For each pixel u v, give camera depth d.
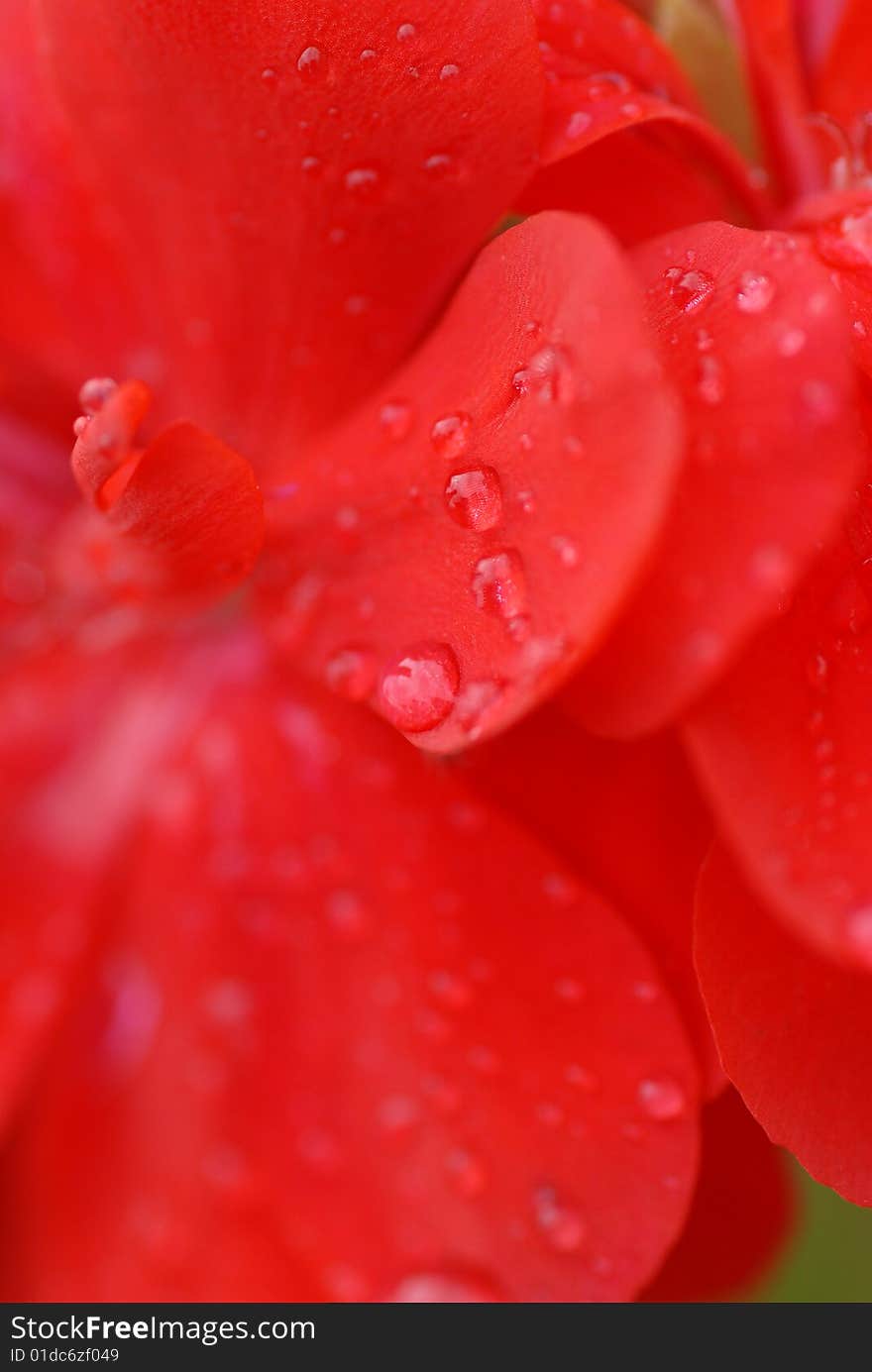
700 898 0.10
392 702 0.10
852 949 0.10
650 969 0.11
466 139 0.10
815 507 0.10
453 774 0.11
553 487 0.10
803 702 0.10
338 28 0.10
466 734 0.10
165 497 0.11
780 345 0.10
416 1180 0.11
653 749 0.11
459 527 0.10
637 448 0.09
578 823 0.11
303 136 0.11
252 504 0.11
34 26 0.11
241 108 0.11
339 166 0.11
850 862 0.10
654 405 0.09
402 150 0.11
